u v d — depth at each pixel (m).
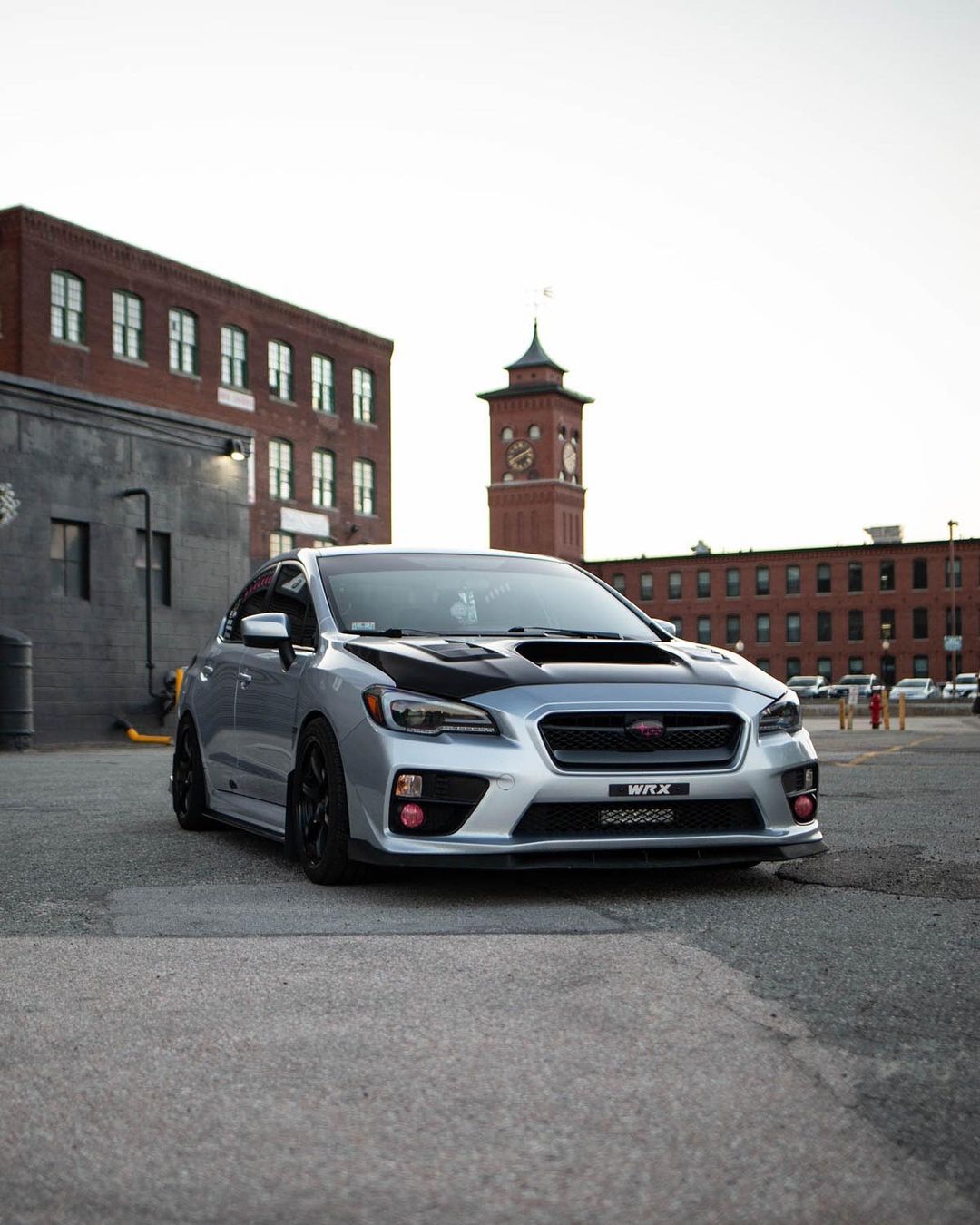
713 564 86.25
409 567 6.82
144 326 42.69
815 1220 2.36
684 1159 2.62
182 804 7.98
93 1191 2.52
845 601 82.88
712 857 5.43
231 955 4.44
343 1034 3.51
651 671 5.66
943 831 7.44
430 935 4.71
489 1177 2.55
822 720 41.09
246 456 26.98
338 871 5.70
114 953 4.49
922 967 4.16
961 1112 2.88
